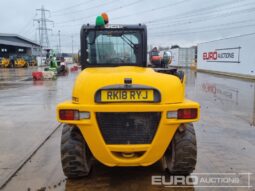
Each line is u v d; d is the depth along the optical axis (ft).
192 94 46.88
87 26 16.70
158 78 13.17
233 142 20.54
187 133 13.97
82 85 12.94
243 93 48.03
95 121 12.59
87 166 14.17
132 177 14.43
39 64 191.11
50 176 14.70
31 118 28.22
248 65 78.84
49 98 41.98
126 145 12.77
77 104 12.76
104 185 13.64
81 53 16.88
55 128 24.16
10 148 19.01
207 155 17.69
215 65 104.83
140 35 16.84
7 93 48.37
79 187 13.47
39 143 20.01
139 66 16.99
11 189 13.35
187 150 13.75
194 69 139.03
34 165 16.15
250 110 33.12
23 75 99.19
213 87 57.52
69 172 13.94
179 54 160.56
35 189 13.32
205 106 35.73
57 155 17.69
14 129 23.97
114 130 12.85
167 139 12.93
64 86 60.13
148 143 12.91
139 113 12.76
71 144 13.73
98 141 12.75
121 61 16.93
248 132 23.39
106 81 12.87
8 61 163.02
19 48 226.99
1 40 182.39
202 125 25.59
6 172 15.12
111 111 12.54
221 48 98.37
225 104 37.22
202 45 119.55
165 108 12.59
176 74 16.48
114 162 12.96
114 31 16.76
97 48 16.84
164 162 15.23
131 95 12.62
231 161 16.72
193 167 14.08
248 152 18.39
